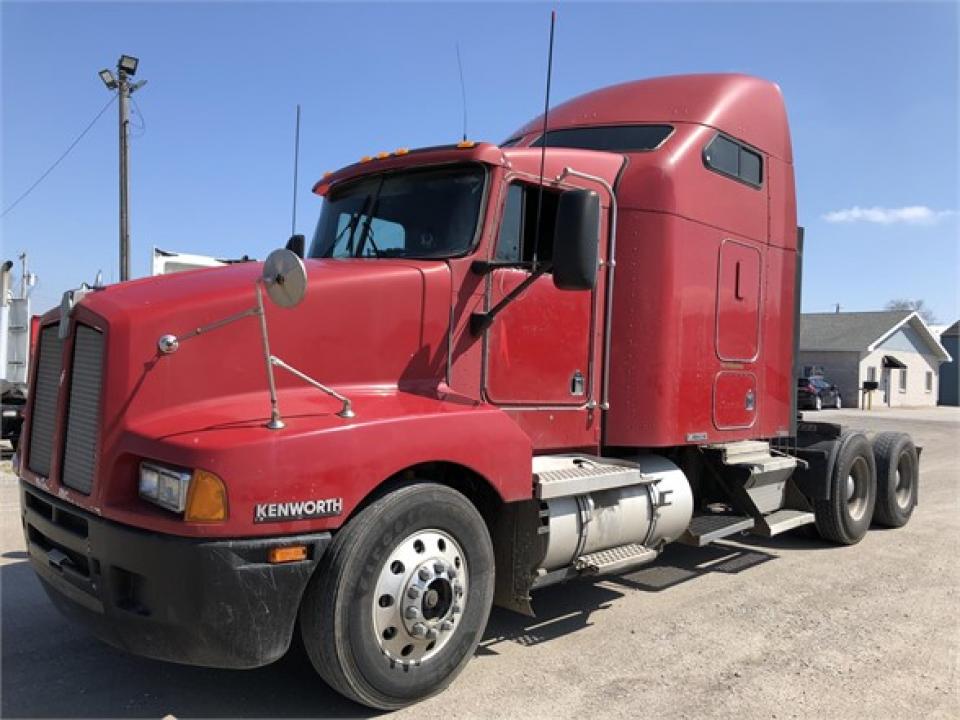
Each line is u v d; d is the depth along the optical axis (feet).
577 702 13.00
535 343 16.14
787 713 12.76
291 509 11.14
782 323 22.81
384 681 12.09
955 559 23.53
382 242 16.21
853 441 25.46
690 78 21.34
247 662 11.21
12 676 13.78
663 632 16.52
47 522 13.05
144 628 11.25
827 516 24.54
